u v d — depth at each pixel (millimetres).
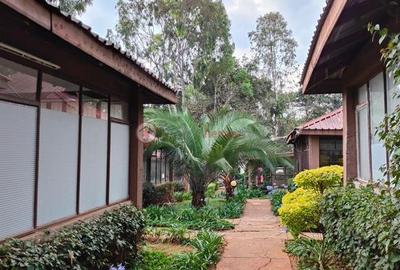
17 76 3988
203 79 30641
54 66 4461
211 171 12734
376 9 4109
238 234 8953
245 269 5902
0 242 3609
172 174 18578
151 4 28281
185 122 12367
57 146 4746
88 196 5609
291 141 18797
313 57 5555
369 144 6070
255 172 20672
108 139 6398
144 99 8195
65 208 4910
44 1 3141
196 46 29484
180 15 28500
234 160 13570
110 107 6531
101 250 4570
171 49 29344
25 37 4039
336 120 14141
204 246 6695
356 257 3887
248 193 18703
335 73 6941
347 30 4617
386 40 4477
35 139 4258
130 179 7410
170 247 7383
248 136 13492
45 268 3459
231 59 30891
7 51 3818
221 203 14828
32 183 4191
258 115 33500
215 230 9641
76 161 5246
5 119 3783
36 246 3654
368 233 3338
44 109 4465
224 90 31719
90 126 5727
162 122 12133
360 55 5770
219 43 30188
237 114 13344
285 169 20578
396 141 2875
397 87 3854
